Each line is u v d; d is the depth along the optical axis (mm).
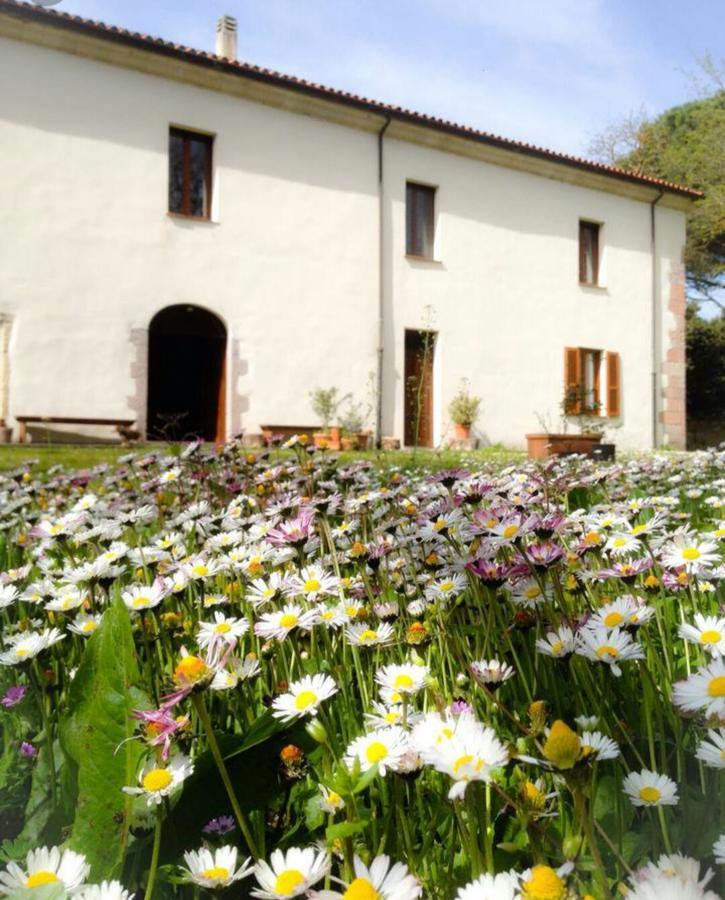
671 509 3203
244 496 3127
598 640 1189
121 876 1020
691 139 27844
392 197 16016
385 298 15797
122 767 1031
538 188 18125
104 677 1058
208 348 15156
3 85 12195
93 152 12852
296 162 14875
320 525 2385
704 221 28203
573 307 18500
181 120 13688
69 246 12578
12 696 1473
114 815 1024
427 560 1892
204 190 14219
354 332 15312
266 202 14516
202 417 17359
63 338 12422
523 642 1618
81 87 12797
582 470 4043
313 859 816
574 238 18656
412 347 16469
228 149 14164
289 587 1616
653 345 19844
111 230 12945
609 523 2121
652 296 19953
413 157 16328
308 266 14891
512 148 17250
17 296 12133
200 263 13766
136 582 2197
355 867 729
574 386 18188
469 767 790
